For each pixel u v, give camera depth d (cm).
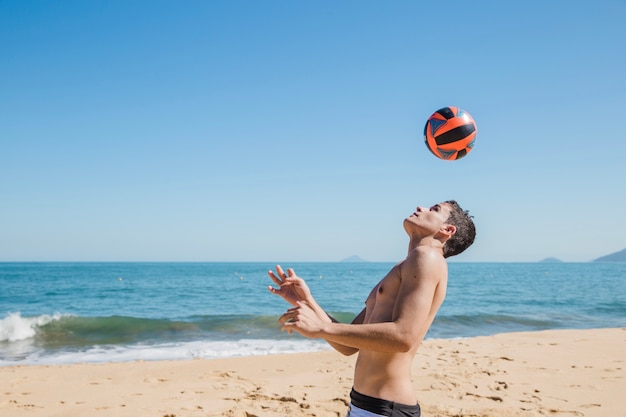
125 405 561
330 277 6391
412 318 225
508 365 759
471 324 1516
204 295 2886
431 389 615
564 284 4559
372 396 243
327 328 223
